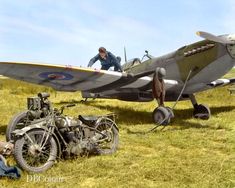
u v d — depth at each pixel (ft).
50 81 26.45
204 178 13.41
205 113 30.22
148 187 12.61
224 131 24.11
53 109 16.69
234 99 45.93
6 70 22.43
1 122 26.81
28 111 17.44
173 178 13.57
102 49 30.89
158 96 27.17
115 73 25.95
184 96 32.76
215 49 28.32
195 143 20.25
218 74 29.84
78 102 43.29
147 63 33.81
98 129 18.01
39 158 14.61
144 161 16.28
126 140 21.40
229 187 12.35
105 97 36.27
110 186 12.73
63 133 16.08
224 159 16.42
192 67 29.81
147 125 26.96
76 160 15.85
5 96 46.24
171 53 31.65
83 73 24.54
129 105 40.60
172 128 25.72
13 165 14.64
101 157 16.85
